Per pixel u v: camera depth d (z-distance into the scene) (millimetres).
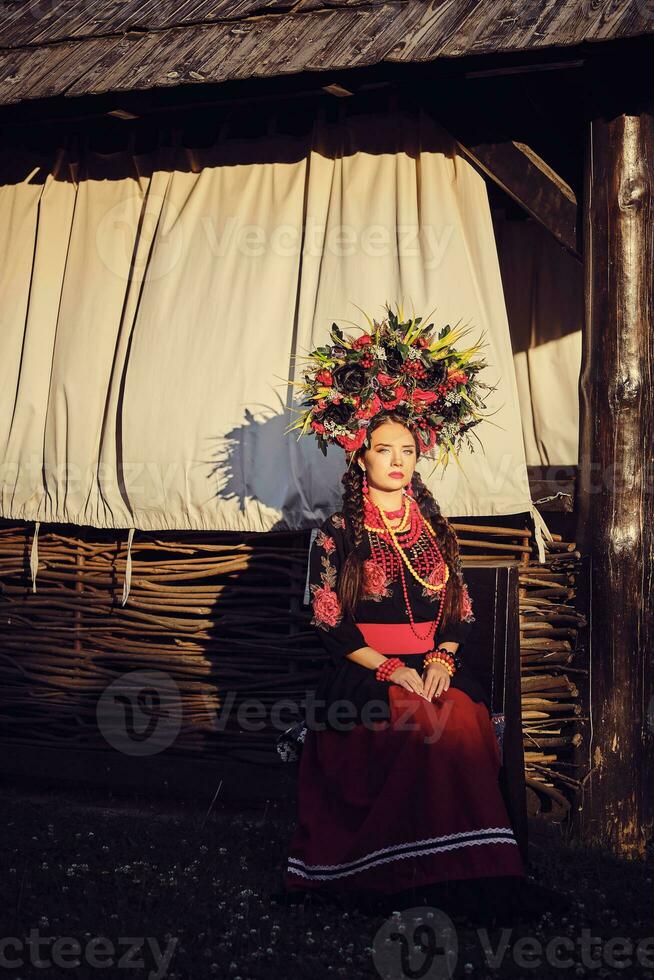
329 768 3596
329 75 4148
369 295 4531
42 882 3582
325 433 3822
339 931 3221
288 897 3469
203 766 4734
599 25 3838
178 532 4863
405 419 3799
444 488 4461
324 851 3504
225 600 4762
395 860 3391
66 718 4980
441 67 4043
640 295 4230
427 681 3574
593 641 4250
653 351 4266
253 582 4812
